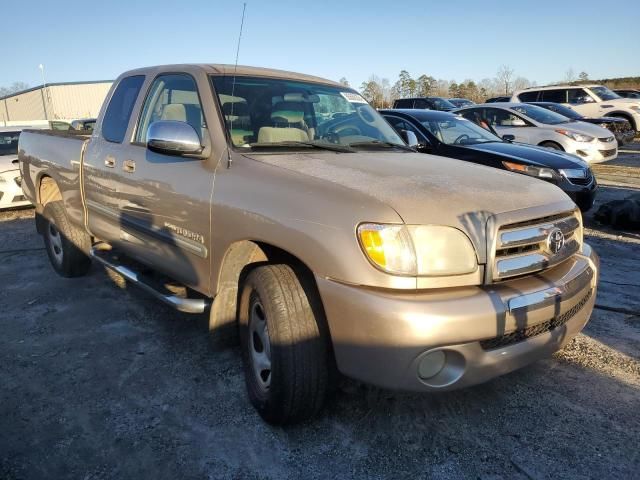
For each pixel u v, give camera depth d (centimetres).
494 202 273
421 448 278
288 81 404
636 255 619
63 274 539
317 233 258
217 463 268
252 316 303
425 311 237
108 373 355
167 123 326
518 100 2031
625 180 1197
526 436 287
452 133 810
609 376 346
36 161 559
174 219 349
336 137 384
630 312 446
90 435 290
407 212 251
